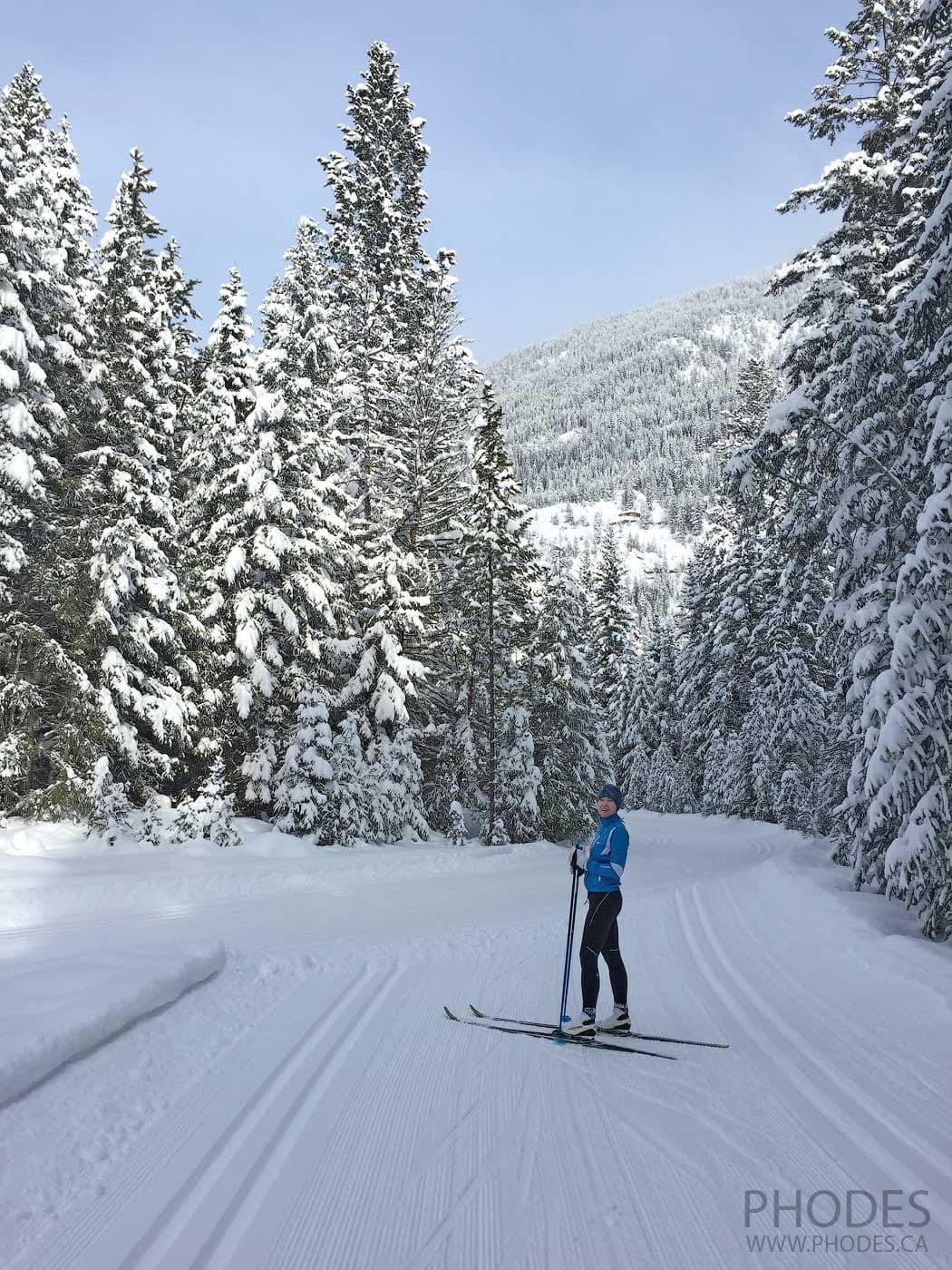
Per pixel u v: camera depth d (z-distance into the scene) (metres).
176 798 21.28
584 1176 3.59
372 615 24.58
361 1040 5.46
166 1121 4.05
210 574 21.41
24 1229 3.03
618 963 5.92
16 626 17.41
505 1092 4.60
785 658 36.72
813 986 7.00
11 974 5.57
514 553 26.44
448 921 10.80
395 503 27.66
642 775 56.41
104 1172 3.50
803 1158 3.78
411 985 7.10
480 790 26.20
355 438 27.92
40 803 17.23
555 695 27.94
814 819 31.23
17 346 16.66
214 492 21.67
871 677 11.23
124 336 20.27
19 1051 4.07
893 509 11.85
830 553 14.14
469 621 26.33
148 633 19.09
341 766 20.66
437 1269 2.87
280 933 9.67
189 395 23.66
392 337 32.62
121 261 20.00
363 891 14.34
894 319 10.21
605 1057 5.29
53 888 12.52
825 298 13.81
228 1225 3.13
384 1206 3.31
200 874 14.20
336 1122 4.11
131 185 20.14
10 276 17.06
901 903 10.40
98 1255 2.89
